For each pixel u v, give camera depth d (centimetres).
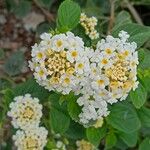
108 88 20
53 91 22
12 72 29
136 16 32
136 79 20
